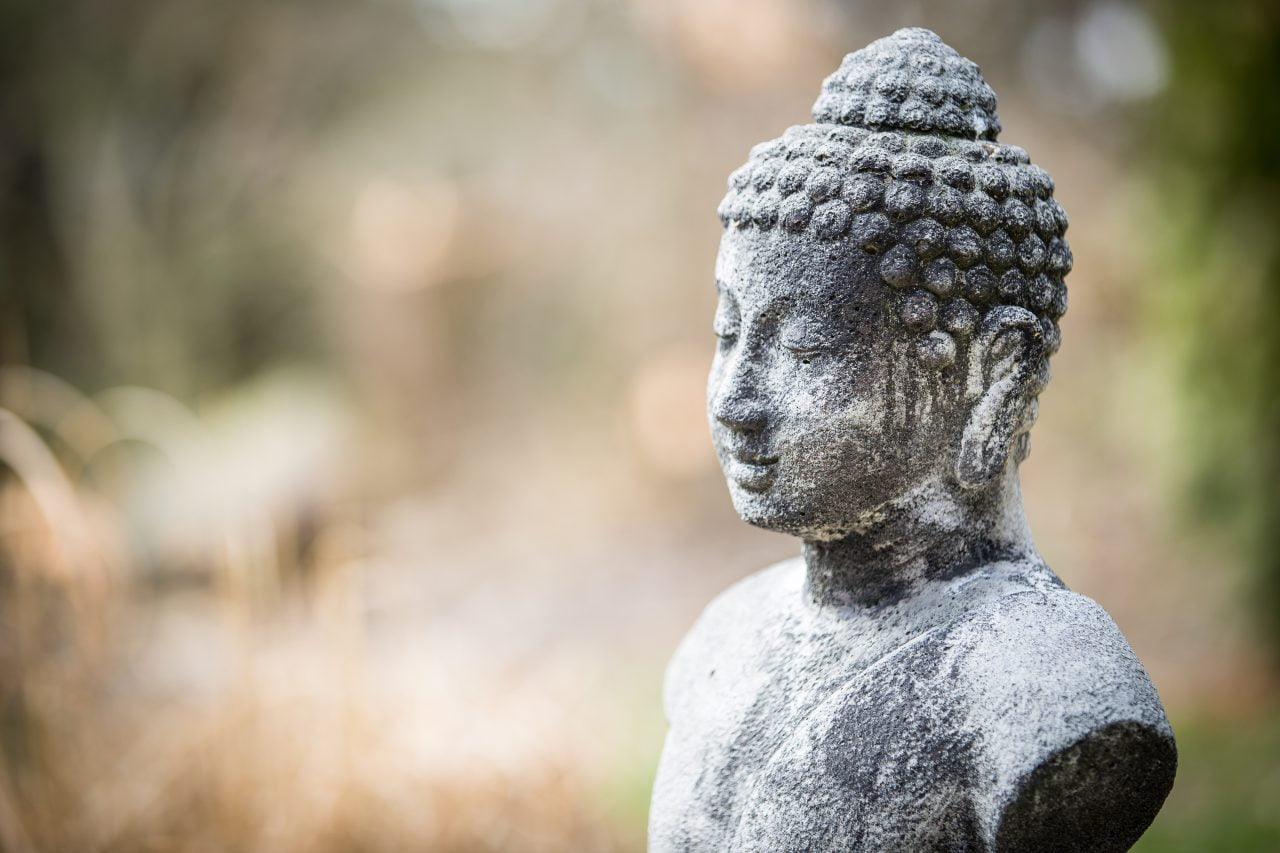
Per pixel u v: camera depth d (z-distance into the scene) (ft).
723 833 4.98
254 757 10.32
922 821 4.39
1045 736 4.22
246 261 31.81
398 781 10.57
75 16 27.84
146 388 26.63
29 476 10.14
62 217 27.07
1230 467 15.97
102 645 10.57
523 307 34.32
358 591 11.38
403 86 34.19
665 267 31.94
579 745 12.24
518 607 21.86
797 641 5.24
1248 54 15.64
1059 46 28.58
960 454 4.86
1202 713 14.58
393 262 33.55
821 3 28.27
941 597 4.94
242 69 31.07
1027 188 4.86
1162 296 16.76
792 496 4.91
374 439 31.94
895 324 4.78
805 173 4.83
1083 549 21.07
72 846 9.85
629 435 31.71
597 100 33.88
